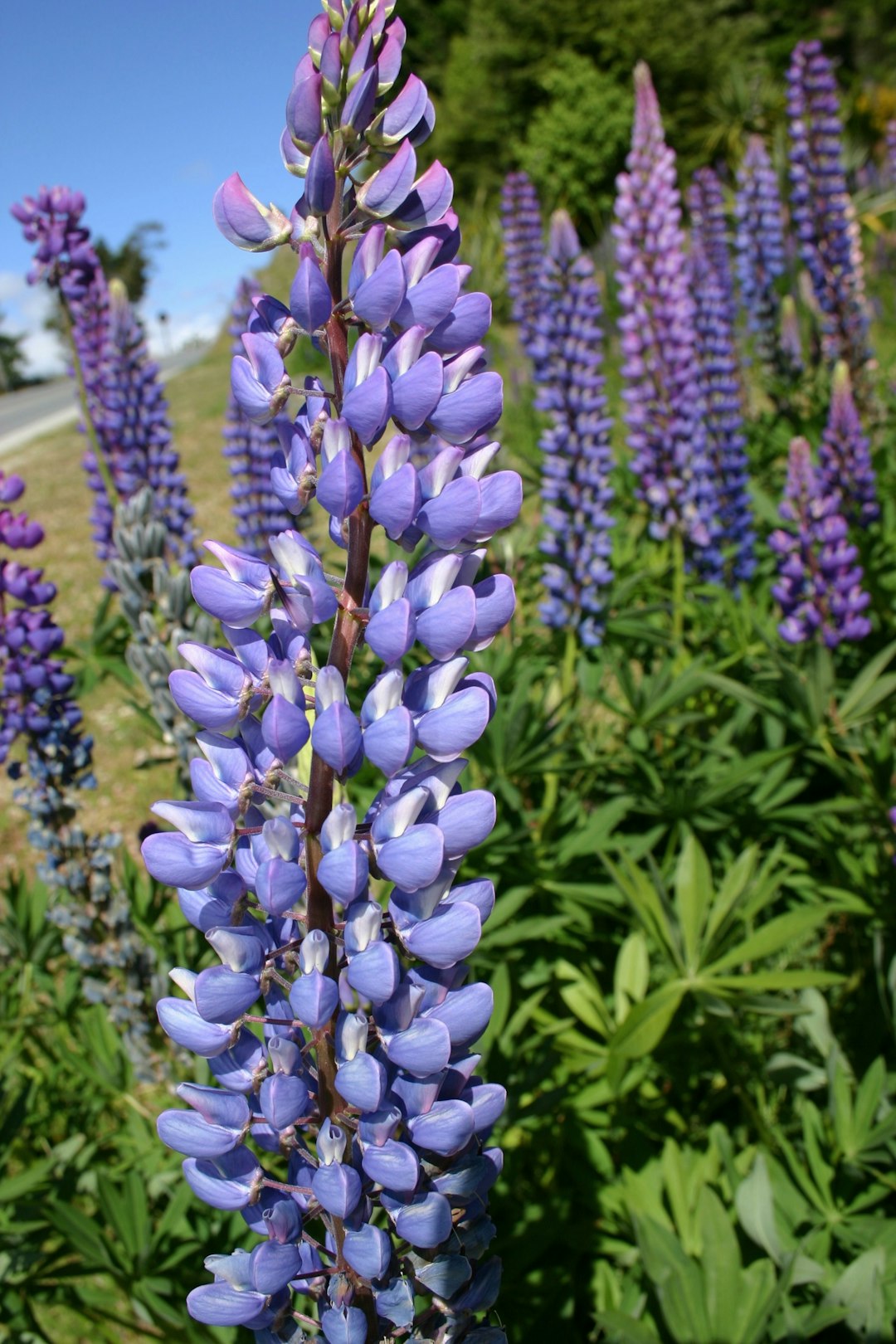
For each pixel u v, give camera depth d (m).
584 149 4.34
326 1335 0.29
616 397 1.80
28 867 1.17
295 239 0.28
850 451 0.87
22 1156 0.63
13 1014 0.70
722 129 3.31
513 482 0.29
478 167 5.02
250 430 1.07
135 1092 0.66
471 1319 0.31
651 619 0.95
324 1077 0.29
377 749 0.27
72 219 0.91
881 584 0.87
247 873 0.29
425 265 0.28
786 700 0.76
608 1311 0.45
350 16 0.27
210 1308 0.28
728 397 0.98
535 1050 0.59
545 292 0.83
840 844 0.70
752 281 1.34
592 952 0.70
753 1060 0.62
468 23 5.75
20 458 4.99
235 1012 0.28
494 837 0.64
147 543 0.65
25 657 0.60
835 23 5.30
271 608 0.30
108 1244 0.50
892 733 0.71
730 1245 0.45
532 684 0.86
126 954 0.62
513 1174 0.56
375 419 0.26
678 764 0.82
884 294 2.18
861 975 0.64
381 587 0.28
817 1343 0.49
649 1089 0.62
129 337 0.94
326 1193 0.27
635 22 4.73
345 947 0.28
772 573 0.97
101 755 1.38
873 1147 0.52
